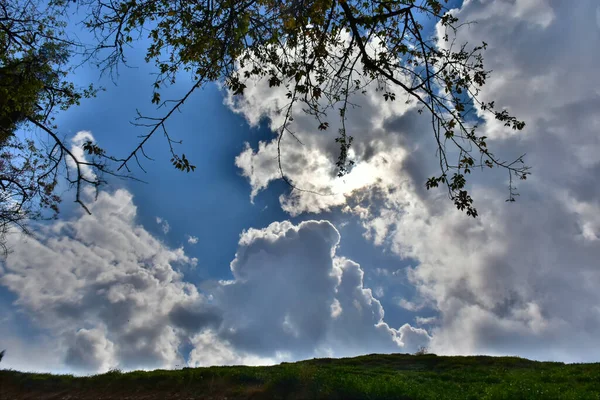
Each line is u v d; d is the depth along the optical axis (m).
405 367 23.69
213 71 7.56
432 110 7.59
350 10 7.88
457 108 7.72
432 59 8.52
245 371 16.77
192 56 7.46
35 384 16.47
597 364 19.30
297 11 7.04
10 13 12.59
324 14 7.34
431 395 12.97
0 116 12.76
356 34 7.46
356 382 13.60
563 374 17.06
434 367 23.25
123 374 17.14
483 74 7.86
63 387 16.20
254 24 7.25
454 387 16.19
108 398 14.81
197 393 14.71
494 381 17.75
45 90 14.19
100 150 7.46
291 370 14.78
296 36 7.29
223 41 7.22
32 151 15.21
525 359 24.03
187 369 18.28
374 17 7.53
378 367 23.55
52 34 13.12
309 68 7.27
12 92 11.92
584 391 13.07
